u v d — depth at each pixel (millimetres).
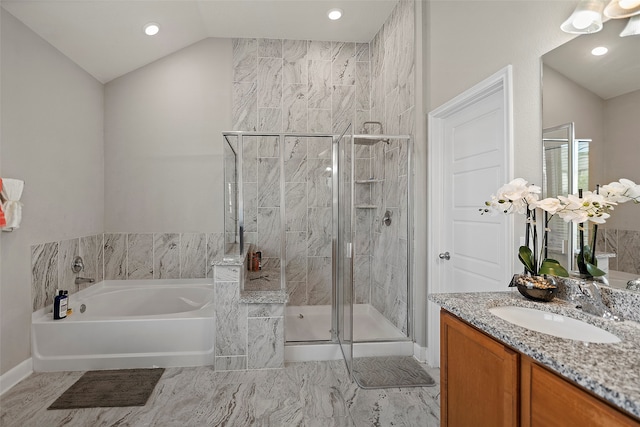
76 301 3002
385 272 3387
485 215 2152
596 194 1320
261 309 2615
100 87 3518
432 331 2693
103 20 2766
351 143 2582
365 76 3895
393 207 3223
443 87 2488
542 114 1585
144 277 3633
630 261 1211
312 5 3152
